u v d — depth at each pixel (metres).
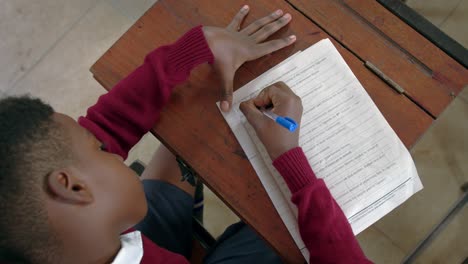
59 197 0.42
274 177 0.71
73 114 1.54
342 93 0.73
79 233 0.45
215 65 0.74
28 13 1.62
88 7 1.62
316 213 0.65
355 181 0.70
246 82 0.76
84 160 0.46
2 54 1.61
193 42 0.73
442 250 1.34
